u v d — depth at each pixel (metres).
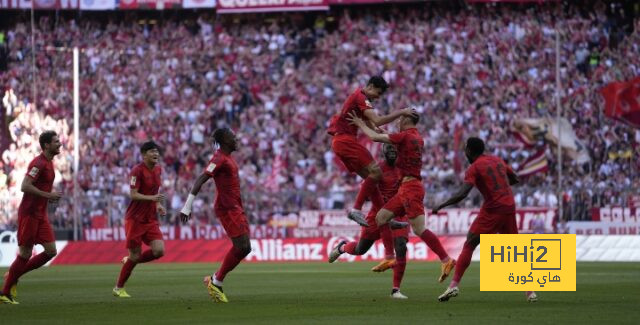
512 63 138.12
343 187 126.00
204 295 54.38
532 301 46.53
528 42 140.00
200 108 138.38
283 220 112.12
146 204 54.28
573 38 139.88
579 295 50.59
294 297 51.66
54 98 138.88
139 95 140.12
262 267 92.25
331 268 89.38
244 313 41.59
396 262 50.22
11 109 137.00
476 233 45.38
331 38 145.12
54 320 39.44
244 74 141.75
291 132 135.12
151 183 53.91
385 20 147.88
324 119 136.25
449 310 42.00
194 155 133.75
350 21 146.38
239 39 146.62
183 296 53.50
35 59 142.50
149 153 53.34
